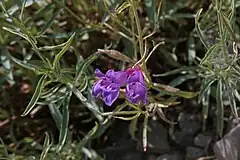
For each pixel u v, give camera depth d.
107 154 0.66
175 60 0.66
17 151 0.63
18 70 0.66
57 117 0.58
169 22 0.69
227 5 0.61
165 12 0.65
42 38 0.64
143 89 0.50
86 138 0.59
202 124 0.65
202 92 0.57
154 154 0.65
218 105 0.58
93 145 0.67
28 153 0.63
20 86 0.70
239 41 0.61
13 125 0.69
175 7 0.65
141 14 0.67
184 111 0.66
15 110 0.69
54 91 0.56
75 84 0.56
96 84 0.51
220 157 0.61
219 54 0.56
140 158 0.65
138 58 0.64
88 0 0.67
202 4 0.67
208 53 0.53
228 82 0.56
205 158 0.63
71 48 0.64
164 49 0.66
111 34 0.65
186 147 0.64
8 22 0.60
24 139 0.65
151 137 0.65
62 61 0.65
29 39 0.52
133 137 0.62
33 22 0.63
